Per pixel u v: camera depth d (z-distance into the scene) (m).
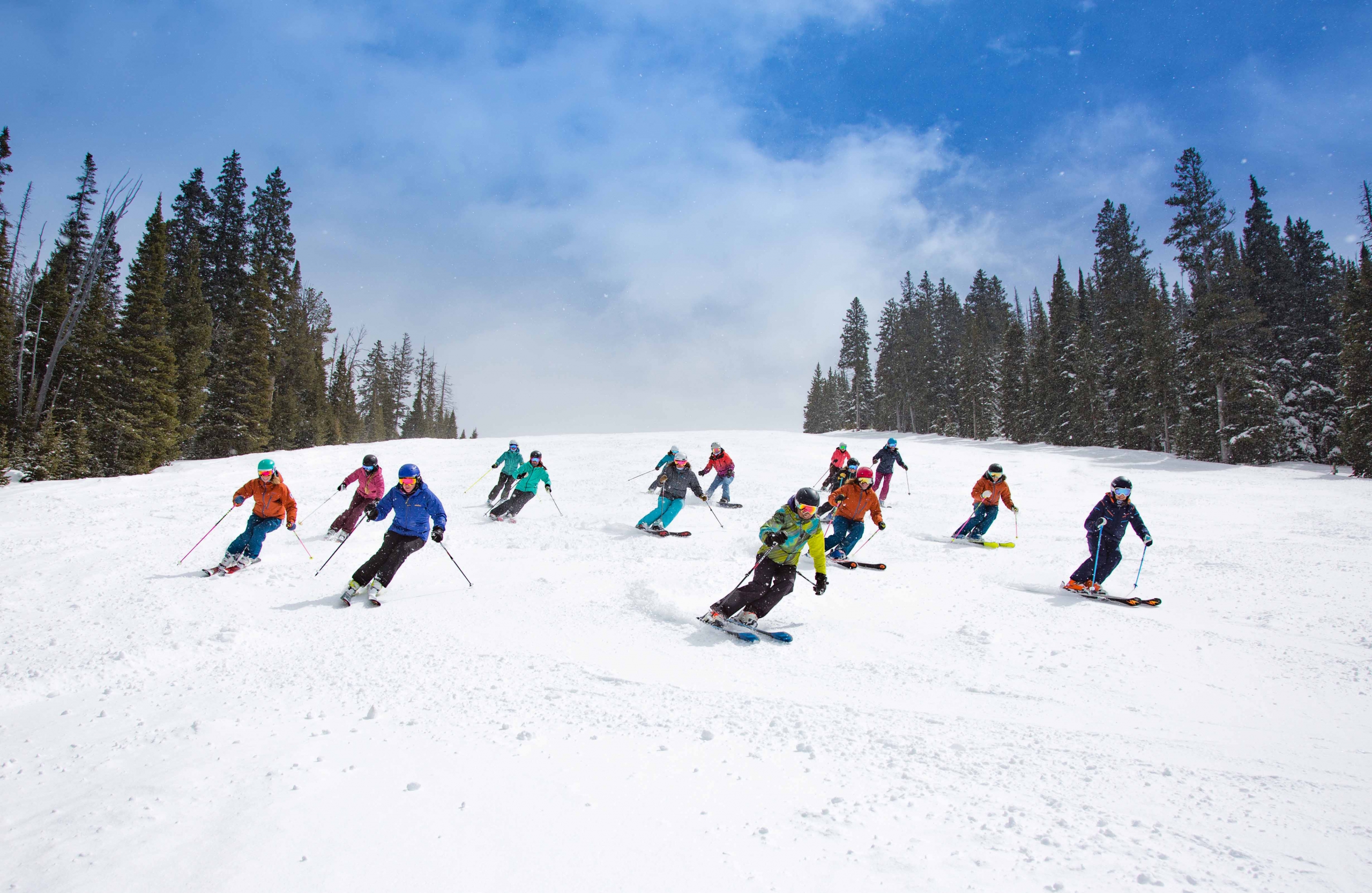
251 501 13.53
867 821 2.89
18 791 3.13
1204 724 4.38
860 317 80.75
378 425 67.81
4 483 21.53
